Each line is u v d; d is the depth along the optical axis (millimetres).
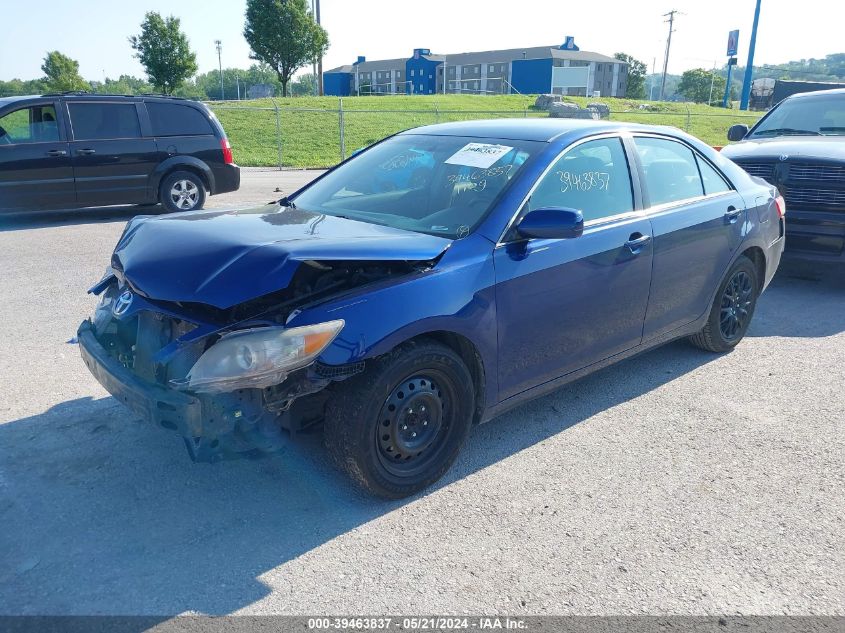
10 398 4211
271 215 3752
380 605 2588
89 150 9969
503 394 3586
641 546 2959
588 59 101375
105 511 3127
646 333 4355
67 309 5953
